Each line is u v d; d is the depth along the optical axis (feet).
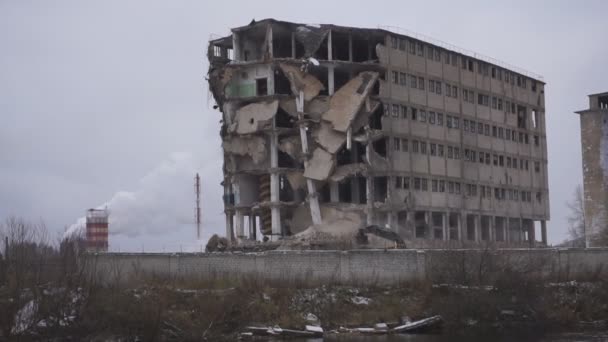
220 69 366.22
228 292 238.07
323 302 245.04
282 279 253.03
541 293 258.98
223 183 379.96
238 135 362.53
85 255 233.14
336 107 356.38
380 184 372.79
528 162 450.30
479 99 417.69
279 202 356.38
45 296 206.49
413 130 376.27
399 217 369.71
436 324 241.55
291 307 242.17
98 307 210.59
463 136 404.16
